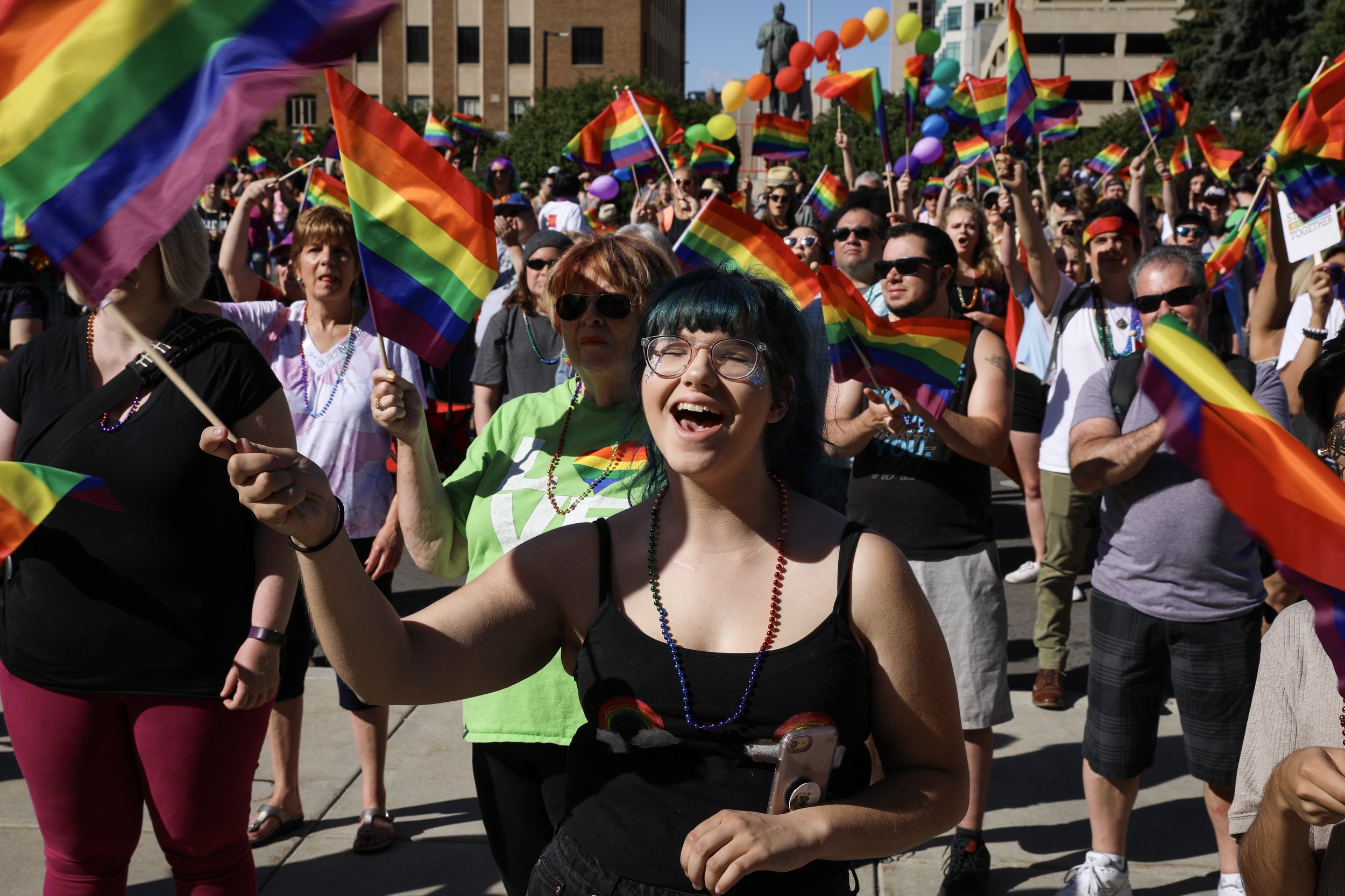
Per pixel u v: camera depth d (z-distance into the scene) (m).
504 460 2.77
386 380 2.58
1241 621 3.25
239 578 2.54
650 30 66.06
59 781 2.48
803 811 1.60
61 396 2.50
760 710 1.66
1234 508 1.81
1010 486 9.20
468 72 63.25
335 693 4.99
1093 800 3.42
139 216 1.52
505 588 1.84
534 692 2.51
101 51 1.53
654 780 1.71
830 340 3.39
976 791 3.55
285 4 1.51
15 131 1.54
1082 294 5.35
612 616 1.77
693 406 1.72
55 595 2.45
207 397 2.48
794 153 10.86
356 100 2.58
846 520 1.81
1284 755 1.87
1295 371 4.64
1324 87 4.25
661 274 2.68
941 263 3.85
